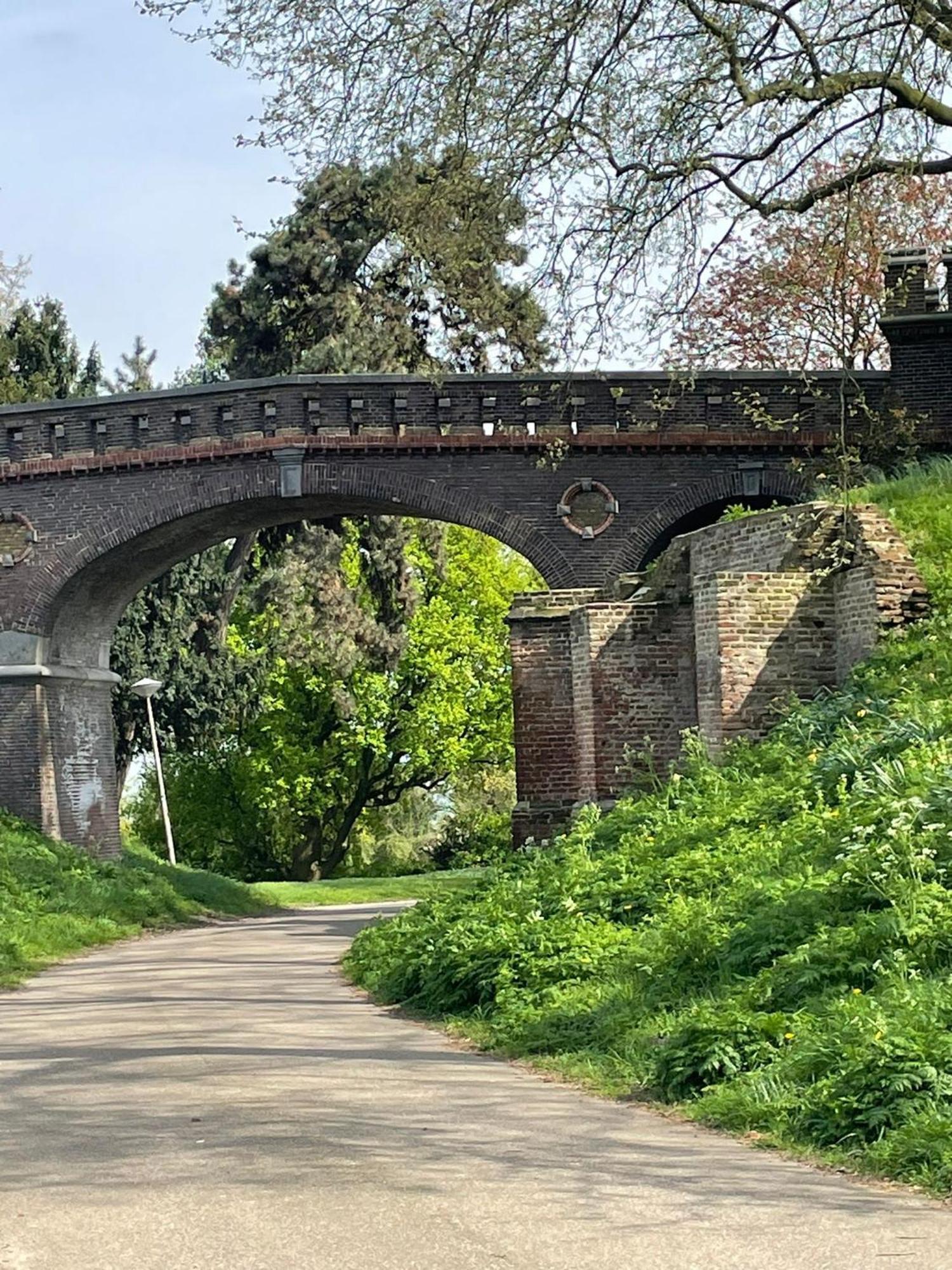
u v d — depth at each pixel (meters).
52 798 36.00
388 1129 8.76
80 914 29.86
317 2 19.09
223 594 51.84
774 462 32.84
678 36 19.61
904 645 19.75
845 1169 7.93
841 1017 9.79
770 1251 6.34
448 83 19.27
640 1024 11.53
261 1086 10.23
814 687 21.33
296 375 34.06
